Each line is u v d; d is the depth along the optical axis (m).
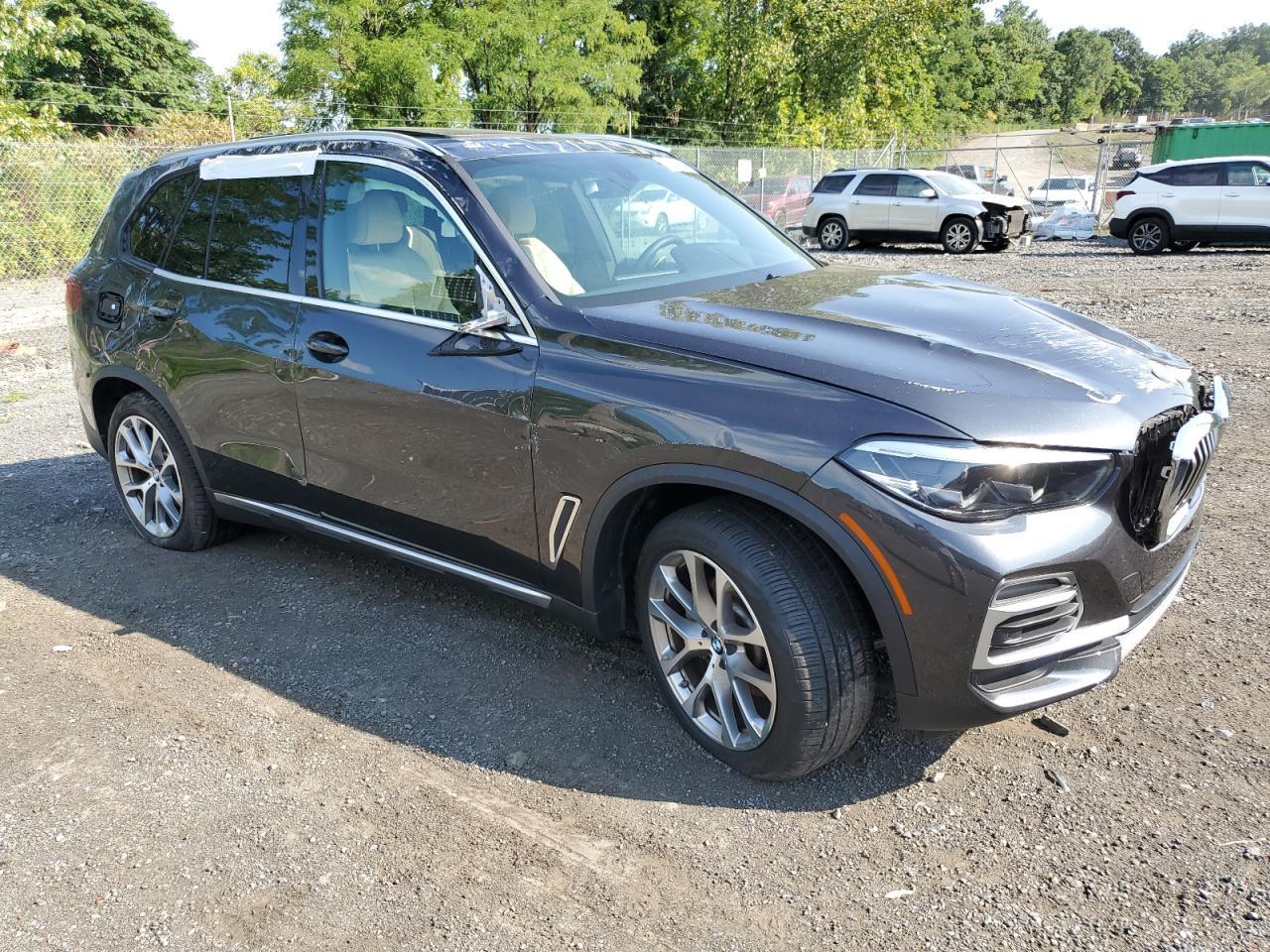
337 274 3.61
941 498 2.35
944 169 32.00
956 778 2.81
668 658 2.98
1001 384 2.54
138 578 4.39
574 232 3.42
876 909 2.35
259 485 4.03
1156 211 17.47
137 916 2.41
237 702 3.36
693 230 3.80
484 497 3.20
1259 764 2.79
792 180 26.31
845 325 2.88
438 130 3.82
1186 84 163.50
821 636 2.56
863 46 34.47
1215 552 4.19
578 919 2.36
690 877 2.48
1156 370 2.83
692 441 2.64
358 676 3.50
